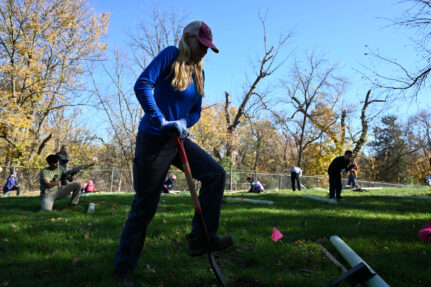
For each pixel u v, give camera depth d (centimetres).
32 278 267
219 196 262
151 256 318
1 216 543
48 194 627
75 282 258
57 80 2097
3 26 1959
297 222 499
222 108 3092
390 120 4466
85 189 1659
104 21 2205
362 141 3111
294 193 1290
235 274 284
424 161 4466
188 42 250
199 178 264
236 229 446
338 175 919
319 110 3281
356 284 259
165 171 257
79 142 3077
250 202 833
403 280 271
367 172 4372
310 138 3434
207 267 296
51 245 357
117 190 1959
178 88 248
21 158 2048
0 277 265
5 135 2053
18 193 1659
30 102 2142
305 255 331
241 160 4012
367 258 321
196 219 262
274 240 349
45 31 2048
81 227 448
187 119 271
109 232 419
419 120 4472
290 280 262
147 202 257
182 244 367
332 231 430
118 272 259
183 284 260
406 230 450
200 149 269
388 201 881
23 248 348
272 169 4209
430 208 714
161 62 243
